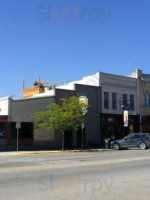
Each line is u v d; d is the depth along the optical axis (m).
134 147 37.69
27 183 12.11
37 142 37.88
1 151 34.88
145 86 50.41
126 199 9.39
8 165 18.81
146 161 20.42
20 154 30.73
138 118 48.56
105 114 44.62
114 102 46.19
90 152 32.62
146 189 10.86
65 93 40.78
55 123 35.16
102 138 43.91
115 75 46.66
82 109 36.66
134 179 12.97
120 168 16.72
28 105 38.91
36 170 16.05
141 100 49.53
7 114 37.72
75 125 35.84
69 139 41.03
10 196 9.74
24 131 37.28
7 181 12.56
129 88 48.16
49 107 36.47
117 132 45.94
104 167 17.22
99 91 44.50
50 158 24.47
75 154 29.33
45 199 9.34
